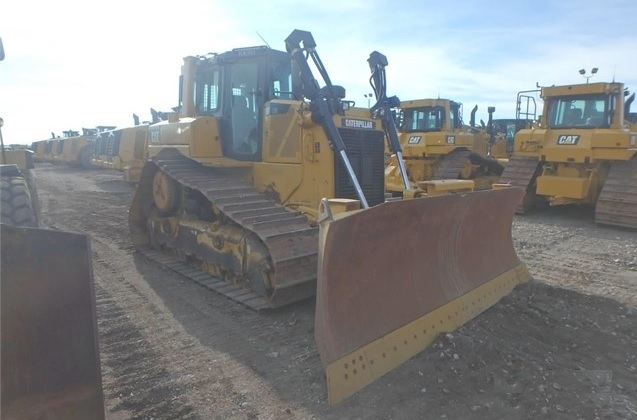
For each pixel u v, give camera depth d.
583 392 3.50
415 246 4.37
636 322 4.82
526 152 12.23
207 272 6.39
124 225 10.34
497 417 3.20
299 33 5.52
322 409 3.33
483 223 5.33
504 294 5.46
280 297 4.98
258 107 6.31
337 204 4.07
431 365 3.83
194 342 4.39
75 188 18.41
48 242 2.20
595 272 6.83
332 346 3.53
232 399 3.46
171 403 3.41
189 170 6.62
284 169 6.02
